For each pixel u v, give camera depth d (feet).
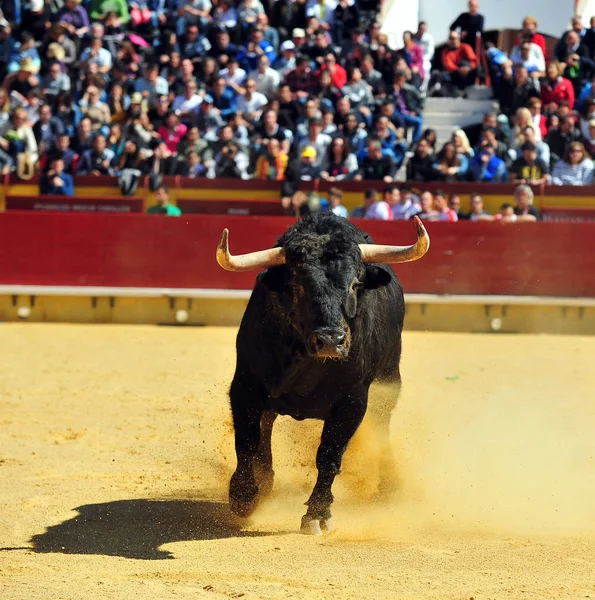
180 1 194.90
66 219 169.07
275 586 45.21
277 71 186.60
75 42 190.08
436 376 116.57
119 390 104.73
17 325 161.58
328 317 50.60
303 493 66.74
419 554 51.21
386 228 159.63
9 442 80.23
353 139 170.19
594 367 124.98
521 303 162.91
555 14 213.66
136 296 166.71
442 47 204.64
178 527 57.57
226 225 167.02
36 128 177.27
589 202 168.76
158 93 181.06
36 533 55.62
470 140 182.19
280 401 58.18
